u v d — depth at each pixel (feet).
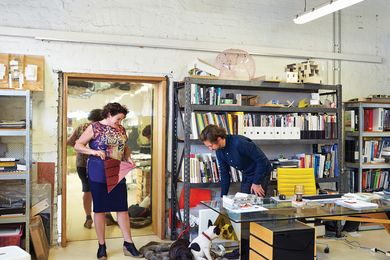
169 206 15.53
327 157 15.97
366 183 17.31
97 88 15.98
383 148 17.52
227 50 15.64
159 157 15.53
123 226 13.25
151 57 15.31
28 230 12.35
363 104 16.78
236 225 12.39
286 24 17.22
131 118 16.46
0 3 13.73
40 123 14.08
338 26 18.07
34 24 14.02
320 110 15.72
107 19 14.83
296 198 10.71
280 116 15.29
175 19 15.66
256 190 12.16
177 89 15.21
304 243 10.06
